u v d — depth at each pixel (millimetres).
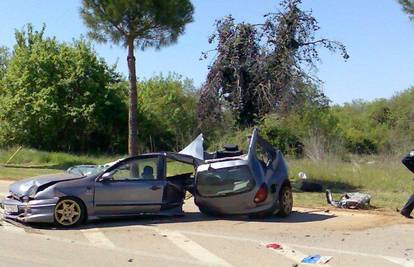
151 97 43688
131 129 22062
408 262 7988
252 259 8156
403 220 11859
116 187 11305
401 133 45062
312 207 13961
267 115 19266
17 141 36281
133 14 20922
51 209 10672
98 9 21062
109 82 38938
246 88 18797
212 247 9008
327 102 19938
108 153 38688
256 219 12039
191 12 21859
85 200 10984
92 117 36875
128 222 11562
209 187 12078
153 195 11648
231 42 18609
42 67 35719
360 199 13906
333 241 9555
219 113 19578
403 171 21438
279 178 12242
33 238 9711
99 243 9344
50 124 35625
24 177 21844
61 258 8156
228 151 13094
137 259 8133
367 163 25812
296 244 9273
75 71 36375
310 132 28156
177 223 11477
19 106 35375
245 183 11805
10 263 7781
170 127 41688
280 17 18438
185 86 44500
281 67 18422
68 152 37438
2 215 11961
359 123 48812
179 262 7957
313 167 21391
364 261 8047
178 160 12203
